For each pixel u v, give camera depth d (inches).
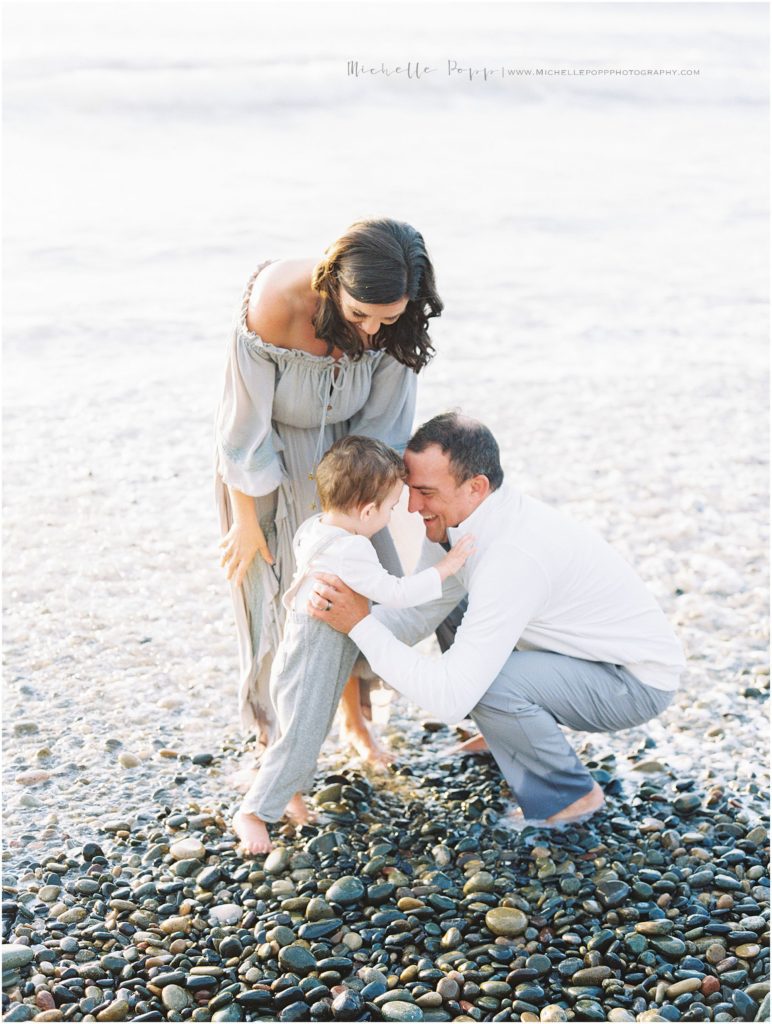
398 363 139.6
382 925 122.3
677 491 242.4
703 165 585.3
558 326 349.4
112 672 175.8
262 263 135.9
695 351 332.5
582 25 801.6
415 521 149.6
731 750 158.4
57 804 143.5
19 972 114.7
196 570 209.0
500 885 128.7
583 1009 110.6
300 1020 109.3
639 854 134.6
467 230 446.6
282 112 616.7
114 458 252.5
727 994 113.7
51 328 324.5
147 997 112.2
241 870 130.3
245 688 147.9
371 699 155.6
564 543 135.7
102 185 478.3
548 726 136.4
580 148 611.2
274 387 136.1
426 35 716.0
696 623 191.8
